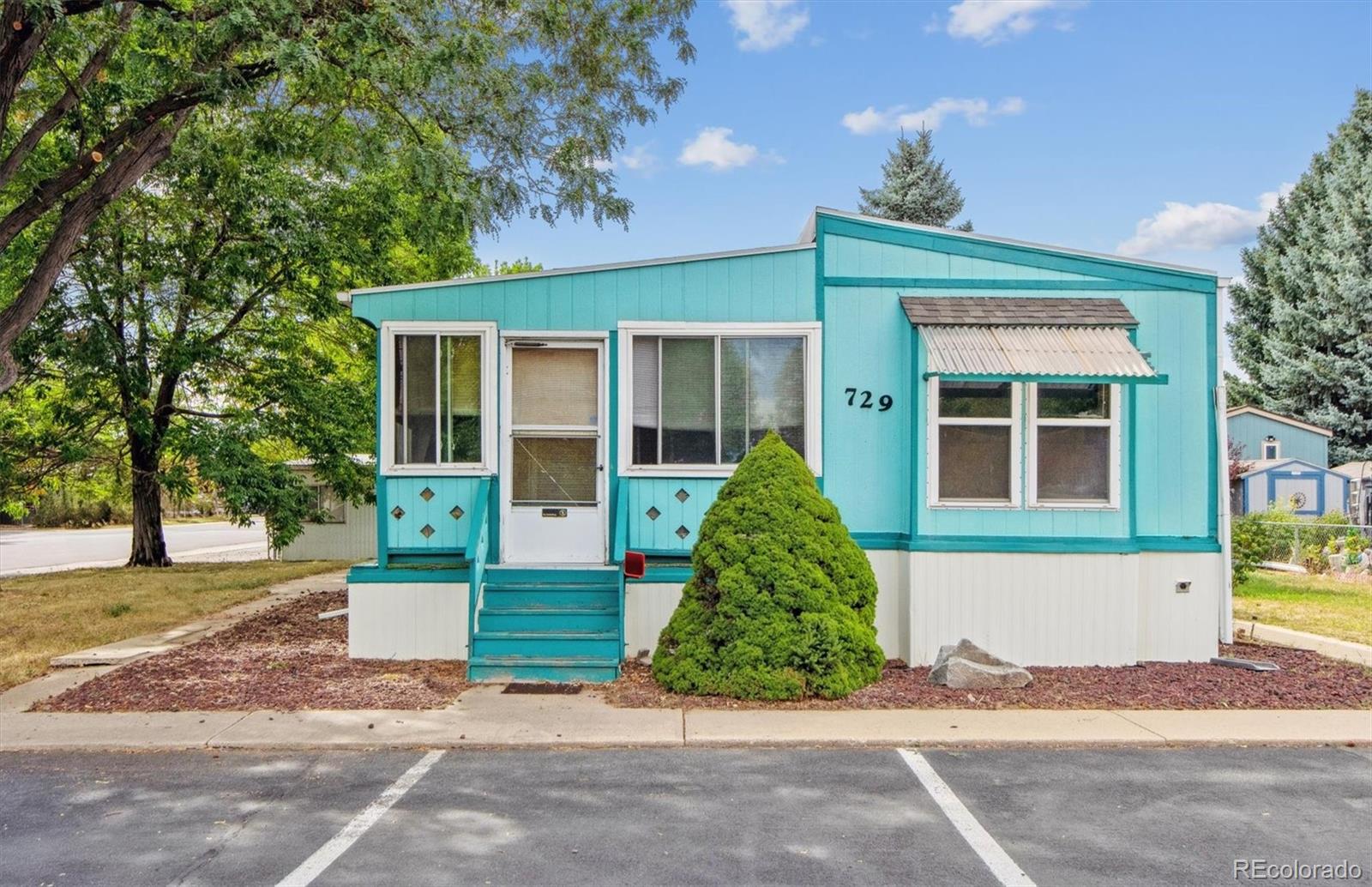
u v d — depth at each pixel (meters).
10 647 9.45
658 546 8.77
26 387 16.20
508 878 4.05
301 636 10.01
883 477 8.80
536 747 6.02
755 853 4.34
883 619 8.64
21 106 11.24
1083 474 8.45
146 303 15.93
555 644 7.86
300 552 21.09
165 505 49.06
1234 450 23.98
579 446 8.91
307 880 4.02
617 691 7.34
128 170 9.27
